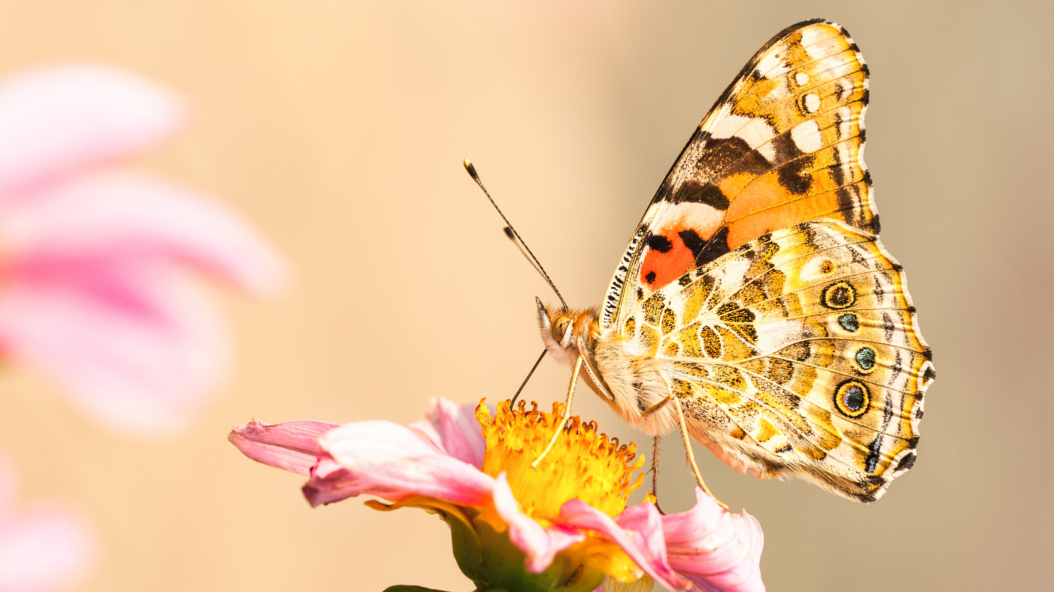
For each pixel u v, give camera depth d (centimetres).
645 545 34
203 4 51
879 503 64
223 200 49
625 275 37
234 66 52
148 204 14
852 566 62
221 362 13
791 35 37
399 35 60
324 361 52
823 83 37
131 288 13
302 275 52
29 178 14
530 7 68
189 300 14
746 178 37
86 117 14
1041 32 79
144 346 13
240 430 35
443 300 58
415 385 56
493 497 34
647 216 37
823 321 37
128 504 44
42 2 45
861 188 37
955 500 65
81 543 13
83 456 43
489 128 63
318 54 56
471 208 62
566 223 66
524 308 62
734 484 61
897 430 37
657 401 37
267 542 47
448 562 53
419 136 60
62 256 14
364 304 54
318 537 49
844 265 37
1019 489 67
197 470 45
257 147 52
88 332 13
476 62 64
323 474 34
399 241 57
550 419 35
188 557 44
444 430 36
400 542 51
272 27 54
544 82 68
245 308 49
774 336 37
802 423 37
